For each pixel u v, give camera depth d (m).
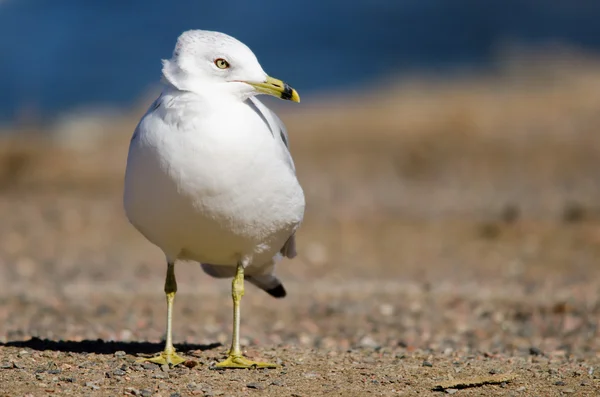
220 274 8.70
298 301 12.68
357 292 13.26
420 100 35.78
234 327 7.79
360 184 24.55
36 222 19.64
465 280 14.09
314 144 29.41
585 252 15.84
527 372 7.66
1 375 7.18
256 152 7.02
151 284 13.91
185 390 6.93
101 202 22.23
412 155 27.55
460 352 8.95
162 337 9.73
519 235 17.28
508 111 32.41
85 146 30.33
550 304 11.99
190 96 7.04
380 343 9.91
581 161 26.14
